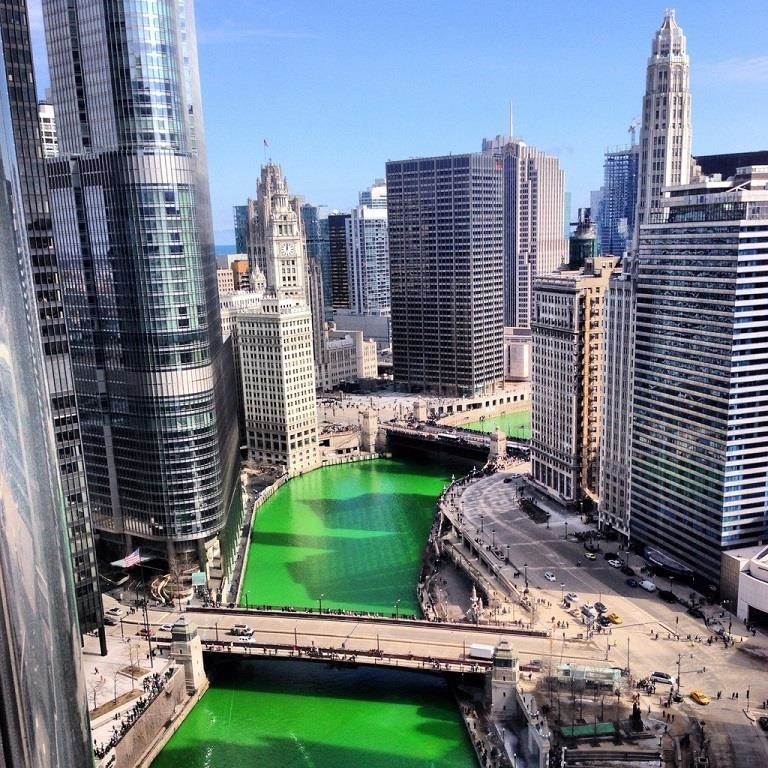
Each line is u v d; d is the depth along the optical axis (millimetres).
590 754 136375
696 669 166875
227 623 198500
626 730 143125
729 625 185750
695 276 194750
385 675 186000
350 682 183625
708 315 191500
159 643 191875
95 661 182875
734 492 193625
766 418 190625
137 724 154000
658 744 139000
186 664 176500
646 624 188125
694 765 135375
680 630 184625
